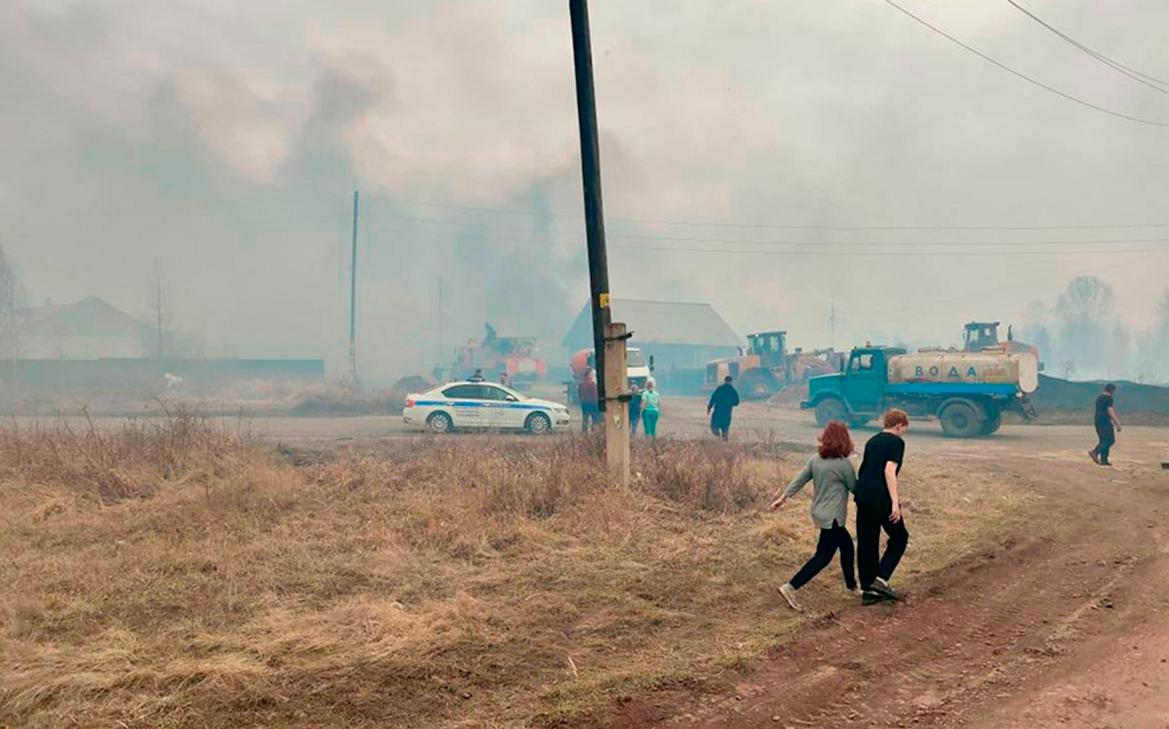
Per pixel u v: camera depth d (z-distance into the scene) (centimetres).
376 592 613
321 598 597
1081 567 725
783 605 608
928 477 1276
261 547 727
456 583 645
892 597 615
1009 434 2219
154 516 842
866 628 555
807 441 1923
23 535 778
